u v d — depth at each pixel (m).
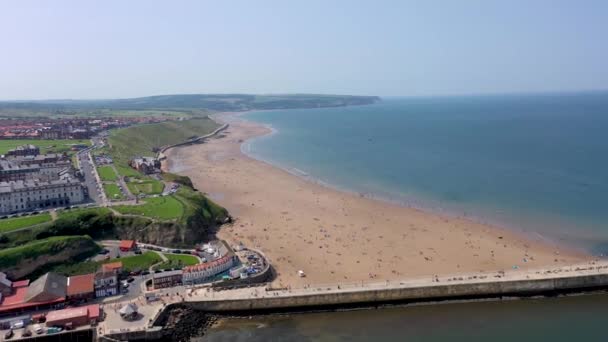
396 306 129.38
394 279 137.88
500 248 159.50
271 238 174.88
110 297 126.06
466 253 156.38
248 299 124.81
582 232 169.75
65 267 142.12
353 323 119.69
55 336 108.88
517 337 110.25
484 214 194.50
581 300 129.50
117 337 108.44
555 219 183.75
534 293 132.12
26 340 107.25
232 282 134.50
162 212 176.50
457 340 109.44
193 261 148.88
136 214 174.38
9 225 161.50
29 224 162.25
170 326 114.06
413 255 156.38
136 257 149.25
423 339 110.25
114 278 128.12
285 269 147.12
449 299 131.25
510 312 123.75
